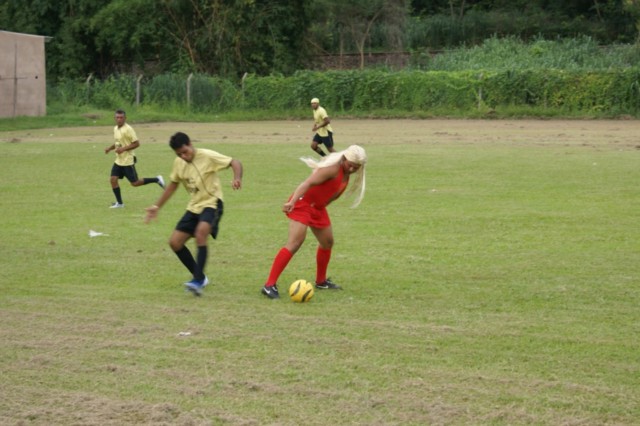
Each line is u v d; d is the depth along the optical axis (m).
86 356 8.74
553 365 8.44
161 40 66.19
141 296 11.25
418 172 24.77
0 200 19.98
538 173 24.33
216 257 13.74
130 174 19.02
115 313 10.39
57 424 7.02
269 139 38.16
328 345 9.09
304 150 32.62
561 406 7.38
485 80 53.28
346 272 12.65
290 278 12.33
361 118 53.34
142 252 14.13
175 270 12.83
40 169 26.33
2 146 34.59
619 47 69.88
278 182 22.97
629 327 9.75
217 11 63.00
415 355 8.75
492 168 25.62
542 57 68.94
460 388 7.80
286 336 9.41
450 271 12.65
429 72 54.88
